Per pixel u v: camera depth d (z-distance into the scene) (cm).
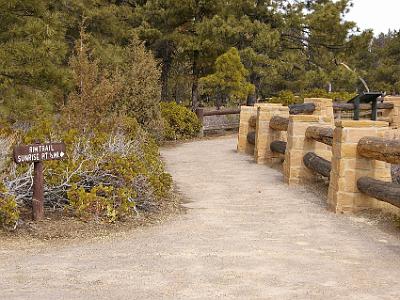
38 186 653
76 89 1510
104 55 1847
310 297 423
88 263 517
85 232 633
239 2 2372
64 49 1528
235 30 2241
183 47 2383
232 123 2272
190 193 946
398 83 4016
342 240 617
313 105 1543
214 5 2383
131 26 2519
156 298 421
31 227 630
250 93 2323
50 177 717
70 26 1902
